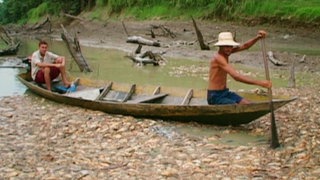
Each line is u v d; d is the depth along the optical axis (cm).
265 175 738
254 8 3228
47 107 1239
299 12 2955
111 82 1330
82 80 1424
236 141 946
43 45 1419
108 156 841
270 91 920
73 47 2027
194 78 1808
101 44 3300
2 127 1034
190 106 1040
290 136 959
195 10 3700
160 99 1205
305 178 718
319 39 2734
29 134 983
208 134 997
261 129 1030
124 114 1135
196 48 2734
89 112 1173
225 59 1006
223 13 3412
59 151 866
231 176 739
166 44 2945
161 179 728
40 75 1408
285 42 2745
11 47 2658
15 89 1521
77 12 5316
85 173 752
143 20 4050
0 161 803
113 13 4569
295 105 1238
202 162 807
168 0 4012
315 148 866
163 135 982
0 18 7731
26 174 743
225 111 1010
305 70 1980
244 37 2962
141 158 831
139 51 2380
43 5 5981
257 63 2173
